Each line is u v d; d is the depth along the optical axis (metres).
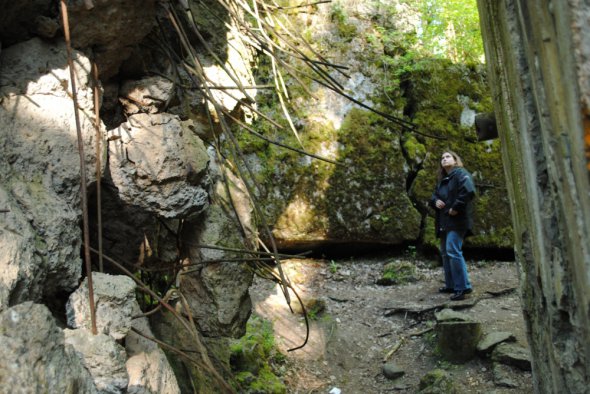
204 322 3.77
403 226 8.50
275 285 7.43
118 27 3.04
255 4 3.60
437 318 6.21
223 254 3.75
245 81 4.16
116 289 2.49
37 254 2.31
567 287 1.90
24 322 1.61
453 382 5.44
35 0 2.71
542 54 1.70
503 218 8.65
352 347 6.50
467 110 8.96
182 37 3.19
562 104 1.56
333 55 8.72
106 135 3.08
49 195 2.53
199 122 4.09
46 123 2.63
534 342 2.65
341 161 8.51
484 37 2.83
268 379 5.54
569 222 1.69
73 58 2.84
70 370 1.71
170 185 3.27
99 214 2.72
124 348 2.41
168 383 2.57
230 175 4.52
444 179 7.09
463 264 7.03
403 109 8.84
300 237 8.30
